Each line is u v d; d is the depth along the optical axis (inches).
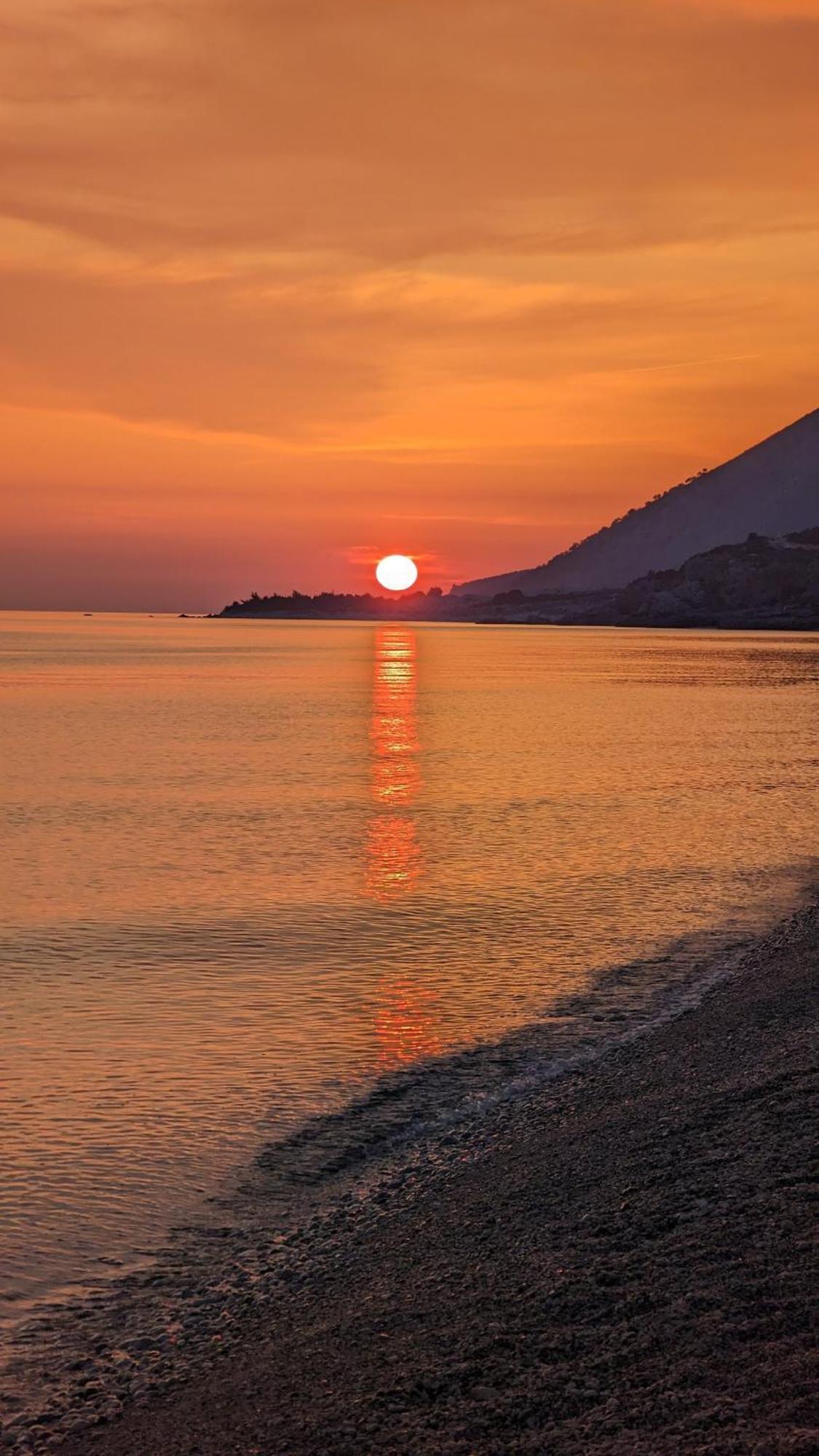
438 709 3105.3
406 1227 382.3
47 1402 293.4
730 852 1125.1
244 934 830.5
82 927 850.1
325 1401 275.6
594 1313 295.9
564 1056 569.6
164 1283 359.3
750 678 4579.2
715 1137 410.0
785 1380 247.0
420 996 677.9
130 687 4079.7
